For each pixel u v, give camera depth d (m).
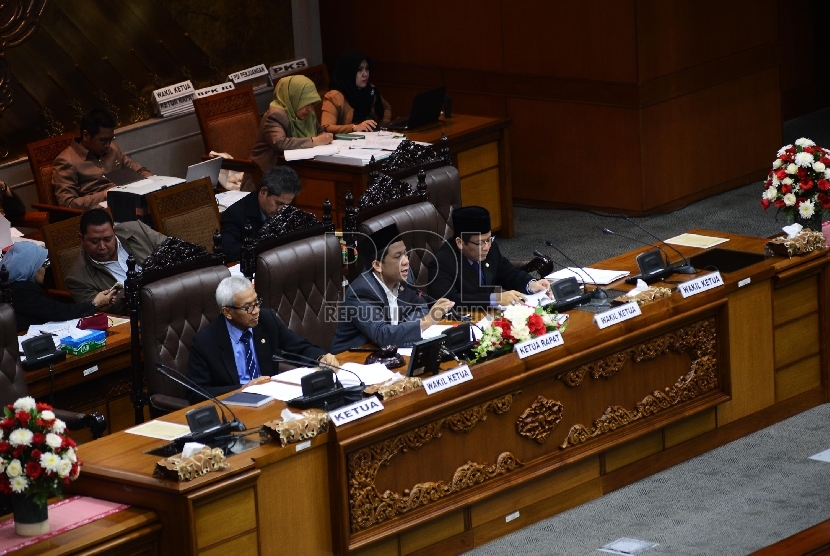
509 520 14.64
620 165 26.36
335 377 13.95
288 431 12.52
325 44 30.09
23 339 16.88
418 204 18.50
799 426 17.25
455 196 20.09
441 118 25.95
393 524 13.45
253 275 16.98
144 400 15.77
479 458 14.29
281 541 12.63
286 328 16.03
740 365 16.88
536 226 26.41
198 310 15.97
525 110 27.34
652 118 26.03
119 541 11.71
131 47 26.25
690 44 26.36
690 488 15.55
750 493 15.27
